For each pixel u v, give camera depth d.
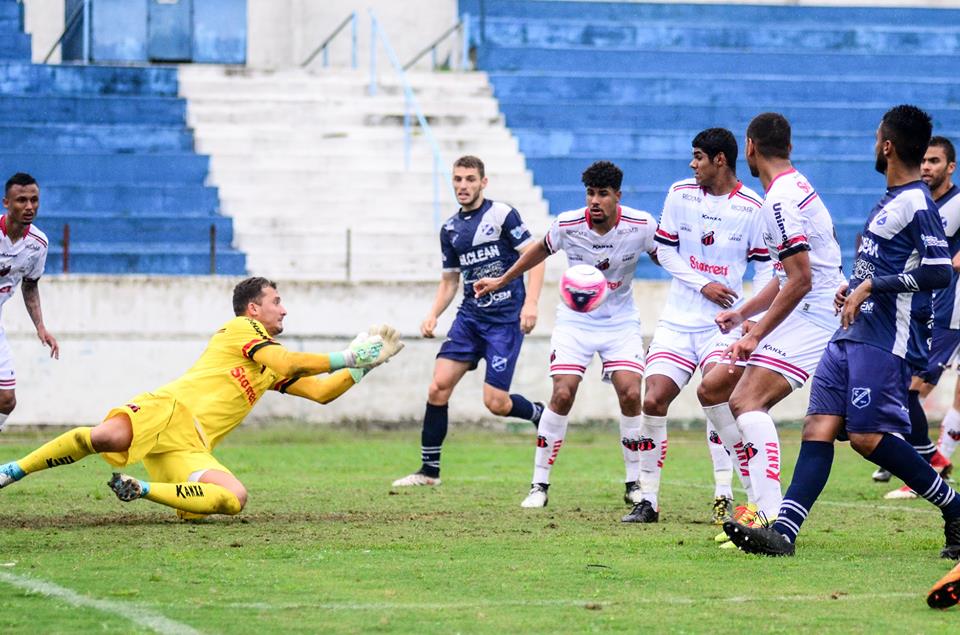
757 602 12.80
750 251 19.31
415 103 50.44
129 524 18.47
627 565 14.98
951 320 24.08
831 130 55.84
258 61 59.88
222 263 43.97
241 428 38.34
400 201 47.94
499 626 11.60
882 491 25.11
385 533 17.72
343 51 60.19
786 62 59.19
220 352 18.75
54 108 50.88
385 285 39.38
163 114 51.41
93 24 56.38
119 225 45.00
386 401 39.16
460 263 25.27
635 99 56.50
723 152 19.06
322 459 31.50
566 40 59.84
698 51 58.72
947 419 26.78
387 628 11.48
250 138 50.56
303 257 44.75
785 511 15.97
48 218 44.62
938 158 22.16
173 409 18.27
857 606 12.63
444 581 13.84
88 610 12.10
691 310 19.62
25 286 24.33
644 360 21.78
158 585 13.42
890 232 15.27
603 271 20.97
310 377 19.44
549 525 18.75
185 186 47.22
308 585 13.53
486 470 29.25
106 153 48.41
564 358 21.41
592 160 51.16
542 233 47.72
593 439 38.22
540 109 54.31
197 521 18.88
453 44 60.06
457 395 39.72
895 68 59.81
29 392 37.19
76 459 18.11
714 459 19.84
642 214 20.70
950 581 12.26
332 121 52.31
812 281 16.91
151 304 38.12
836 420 15.93
